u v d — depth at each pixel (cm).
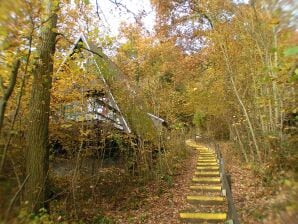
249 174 1160
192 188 1079
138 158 1353
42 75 703
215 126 2630
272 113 1046
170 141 1859
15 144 718
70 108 1066
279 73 616
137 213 970
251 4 933
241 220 646
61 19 838
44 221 569
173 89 2019
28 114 730
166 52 1878
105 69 1095
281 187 722
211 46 1669
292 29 446
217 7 1465
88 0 670
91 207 981
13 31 420
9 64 454
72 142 1065
